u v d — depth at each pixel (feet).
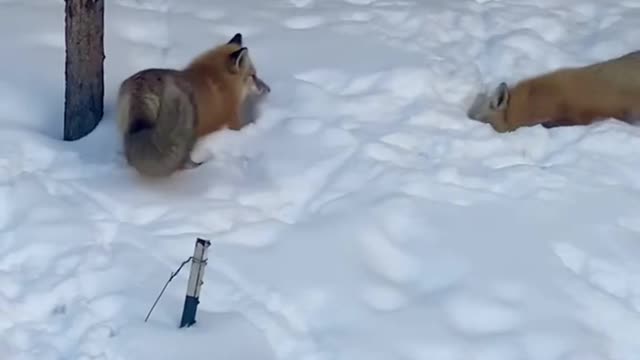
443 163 15.69
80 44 15.56
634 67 16.99
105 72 17.07
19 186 14.67
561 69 17.39
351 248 14.06
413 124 16.46
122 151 15.53
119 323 12.82
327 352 12.71
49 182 14.85
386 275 13.79
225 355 12.50
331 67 17.53
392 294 13.48
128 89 15.16
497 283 13.64
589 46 18.92
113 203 14.56
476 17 19.48
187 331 12.69
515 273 13.80
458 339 12.92
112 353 12.46
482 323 13.15
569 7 20.06
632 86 16.97
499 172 15.57
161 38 18.15
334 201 14.82
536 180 15.46
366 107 16.72
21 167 15.19
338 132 16.08
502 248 14.19
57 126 16.22
